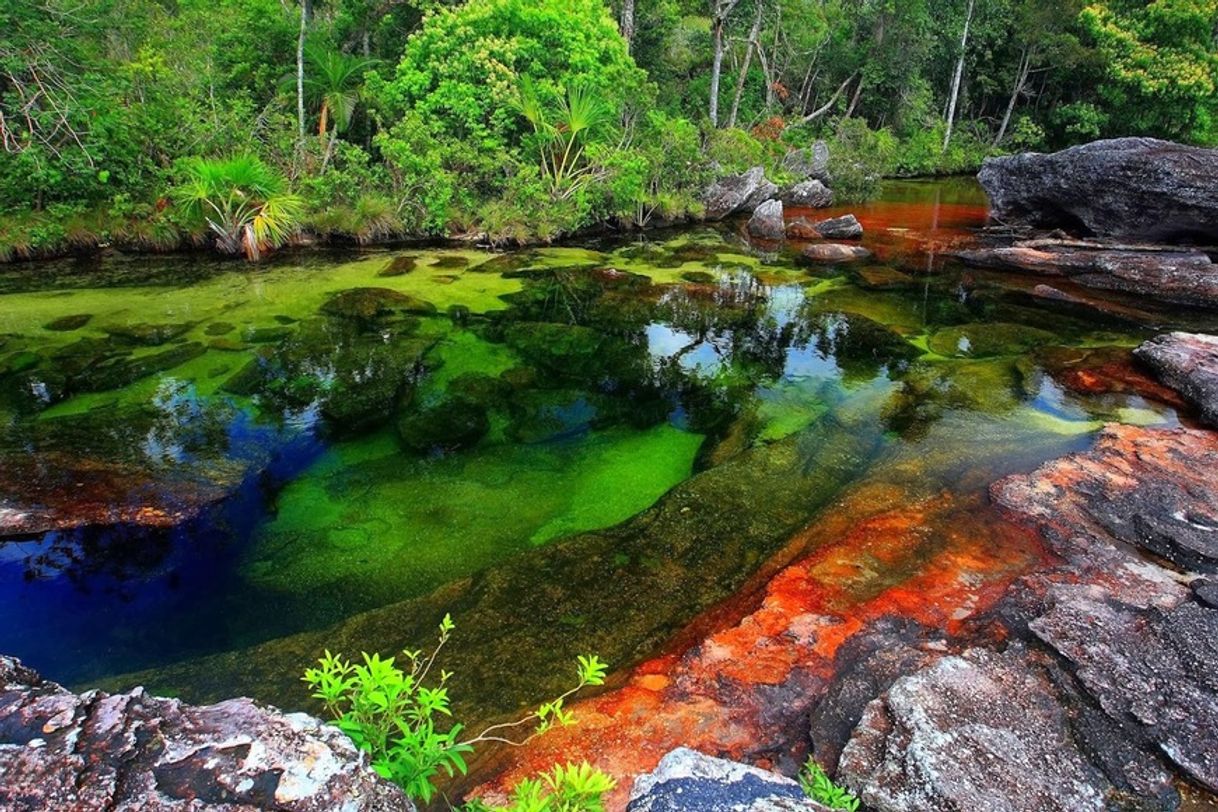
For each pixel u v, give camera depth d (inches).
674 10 786.8
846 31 999.0
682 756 77.2
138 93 452.8
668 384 268.2
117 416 224.2
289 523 179.6
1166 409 237.6
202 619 147.1
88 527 170.2
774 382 269.3
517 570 158.7
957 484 189.2
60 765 57.2
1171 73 856.3
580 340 311.3
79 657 136.2
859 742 101.4
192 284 364.2
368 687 72.8
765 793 71.0
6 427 213.0
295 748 61.8
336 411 236.2
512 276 403.5
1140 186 434.9
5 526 165.2
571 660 132.0
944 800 88.9
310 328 306.0
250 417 229.1
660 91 776.3
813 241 521.7
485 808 72.5
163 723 63.5
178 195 409.1
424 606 148.0
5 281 363.6
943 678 109.7
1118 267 398.9
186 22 582.6
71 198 415.8
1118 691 110.9
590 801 68.0
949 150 978.1
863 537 164.6
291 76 497.4
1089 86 983.6
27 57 399.2
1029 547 159.3
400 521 182.2
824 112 968.3
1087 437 217.0
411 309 337.4
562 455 216.5
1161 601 136.3
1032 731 101.9
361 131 537.3
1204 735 102.7
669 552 165.0
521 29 515.5
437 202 456.4
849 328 329.1
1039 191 506.3
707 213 607.8
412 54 508.1
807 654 128.1
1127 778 97.9
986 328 327.6
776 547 166.2
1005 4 985.5
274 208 415.8
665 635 138.3
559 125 522.0
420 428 229.3
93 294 343.9
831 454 209.8
